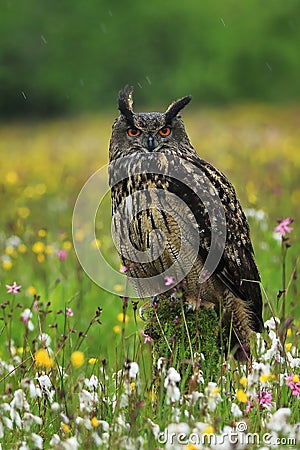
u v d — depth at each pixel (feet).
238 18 272.92
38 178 92.22
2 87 250.57
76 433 25.53
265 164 87.56
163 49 269.23
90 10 267.39
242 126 146.00
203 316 31.58
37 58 258.16
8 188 82.38
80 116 237.25
